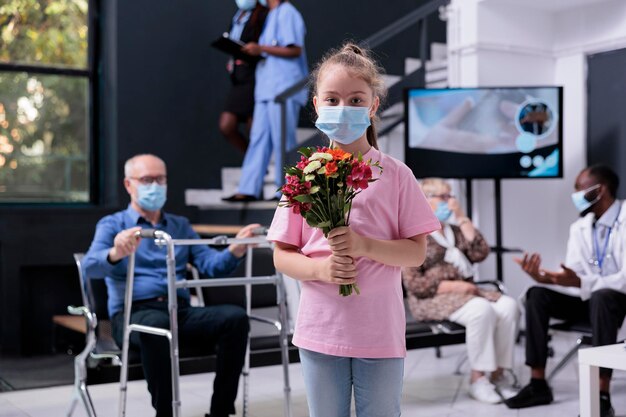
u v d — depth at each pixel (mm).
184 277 3893
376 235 1991
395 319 2012
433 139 5582
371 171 1904
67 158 6473
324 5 7273
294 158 5867
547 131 5617
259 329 4105
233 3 6871
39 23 6312
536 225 6254
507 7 6023
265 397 4371
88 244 6074
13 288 5848
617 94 5824
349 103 1994
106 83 6504
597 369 3295
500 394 4258
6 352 5844
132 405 4258
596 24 5902
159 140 6559
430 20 7691
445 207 4715
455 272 4594
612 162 5863
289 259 2012
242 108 6324
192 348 3521
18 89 6270
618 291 4133
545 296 4285
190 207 6660
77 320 5664
